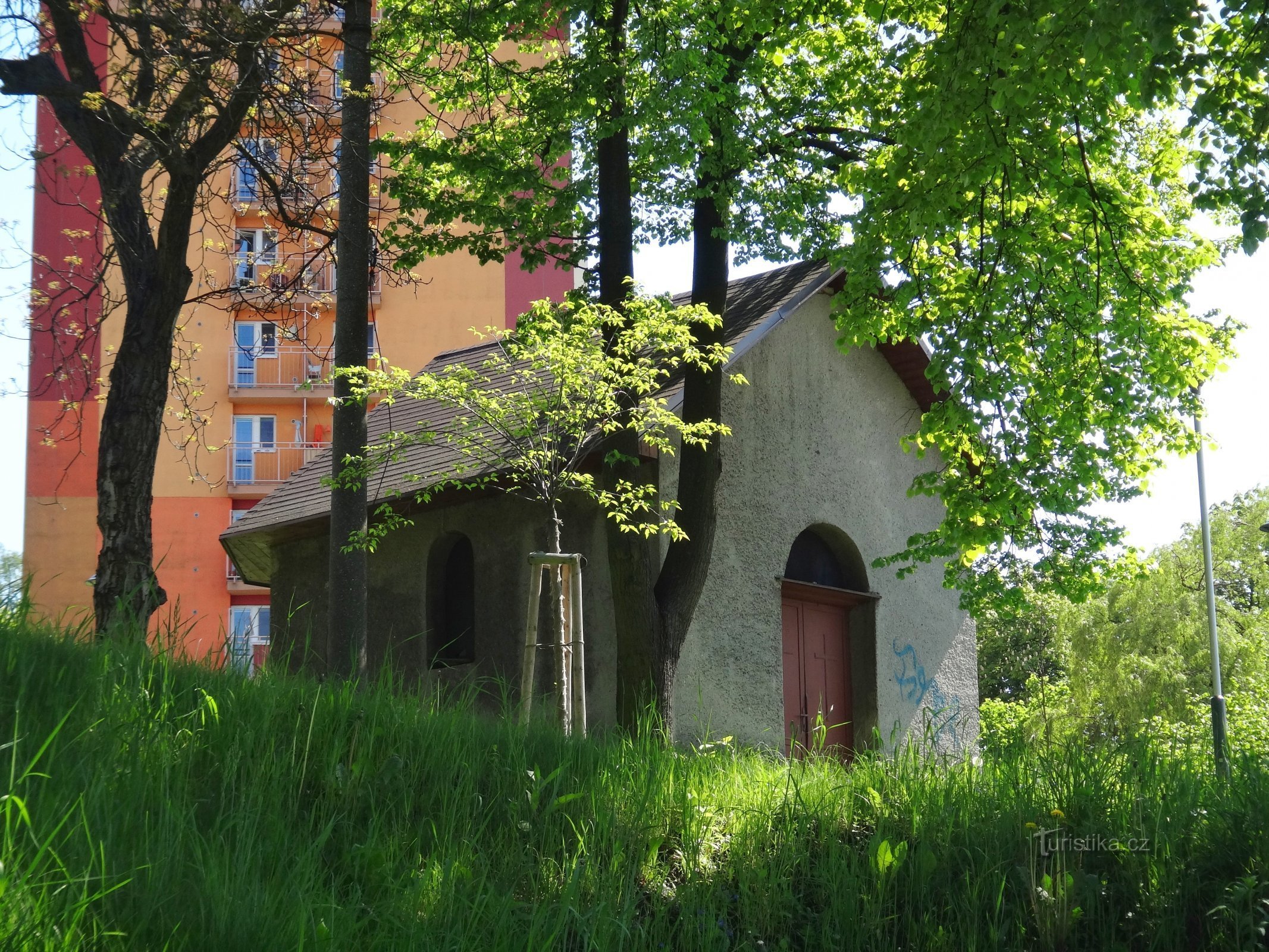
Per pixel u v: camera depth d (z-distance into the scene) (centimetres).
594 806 568
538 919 448
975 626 1783
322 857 477
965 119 894
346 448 1100
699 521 1187
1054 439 1223
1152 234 1191
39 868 369
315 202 1130
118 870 392
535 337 1096
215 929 371
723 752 751
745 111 1291
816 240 1358
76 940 342
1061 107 913
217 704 572
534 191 1298
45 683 538
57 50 1005
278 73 1019
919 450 1109
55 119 1048
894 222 1008
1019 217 1084
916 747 711
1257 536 3638
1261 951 493
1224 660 2839
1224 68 795
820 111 1373
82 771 455
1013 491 1138
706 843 571
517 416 1100
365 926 427
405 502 1398
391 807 533
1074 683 2881
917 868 554
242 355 3672
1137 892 540
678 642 1173
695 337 1171
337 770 538
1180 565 3384
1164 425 1307
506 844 536
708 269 1252
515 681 1358
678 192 1366
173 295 1011
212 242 1198
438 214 1331
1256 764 625
